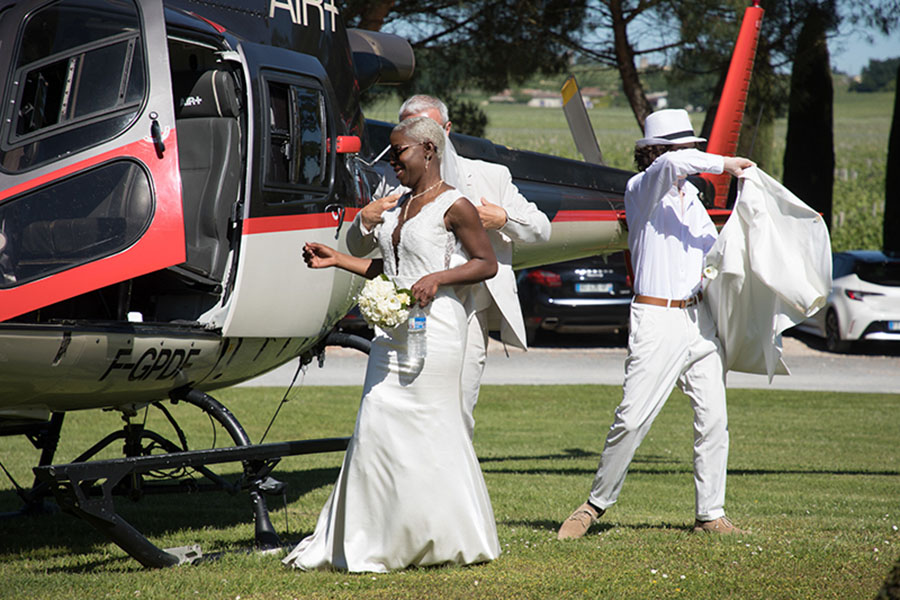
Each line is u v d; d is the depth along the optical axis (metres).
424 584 8.43
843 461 18.03
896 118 43.88
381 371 8.98
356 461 8.94
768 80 37.78
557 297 36.84
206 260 10.78
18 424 11.56
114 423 21.59
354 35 14.84
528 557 9.51
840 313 37.88
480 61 38.59
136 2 9.84
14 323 8.92
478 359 10.51
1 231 8.87
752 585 8.44
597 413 24.73
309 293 11.30
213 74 10.86
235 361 11.05
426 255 8.89
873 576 8.77
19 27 9.38
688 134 11.34
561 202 15.46
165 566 9.16
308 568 9.05
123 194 9.32
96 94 9.55
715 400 10.89
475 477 9.25
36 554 10.52
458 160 10.59
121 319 10.21
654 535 10.69
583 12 37.53
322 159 11.46
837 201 86.69
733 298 10.75
